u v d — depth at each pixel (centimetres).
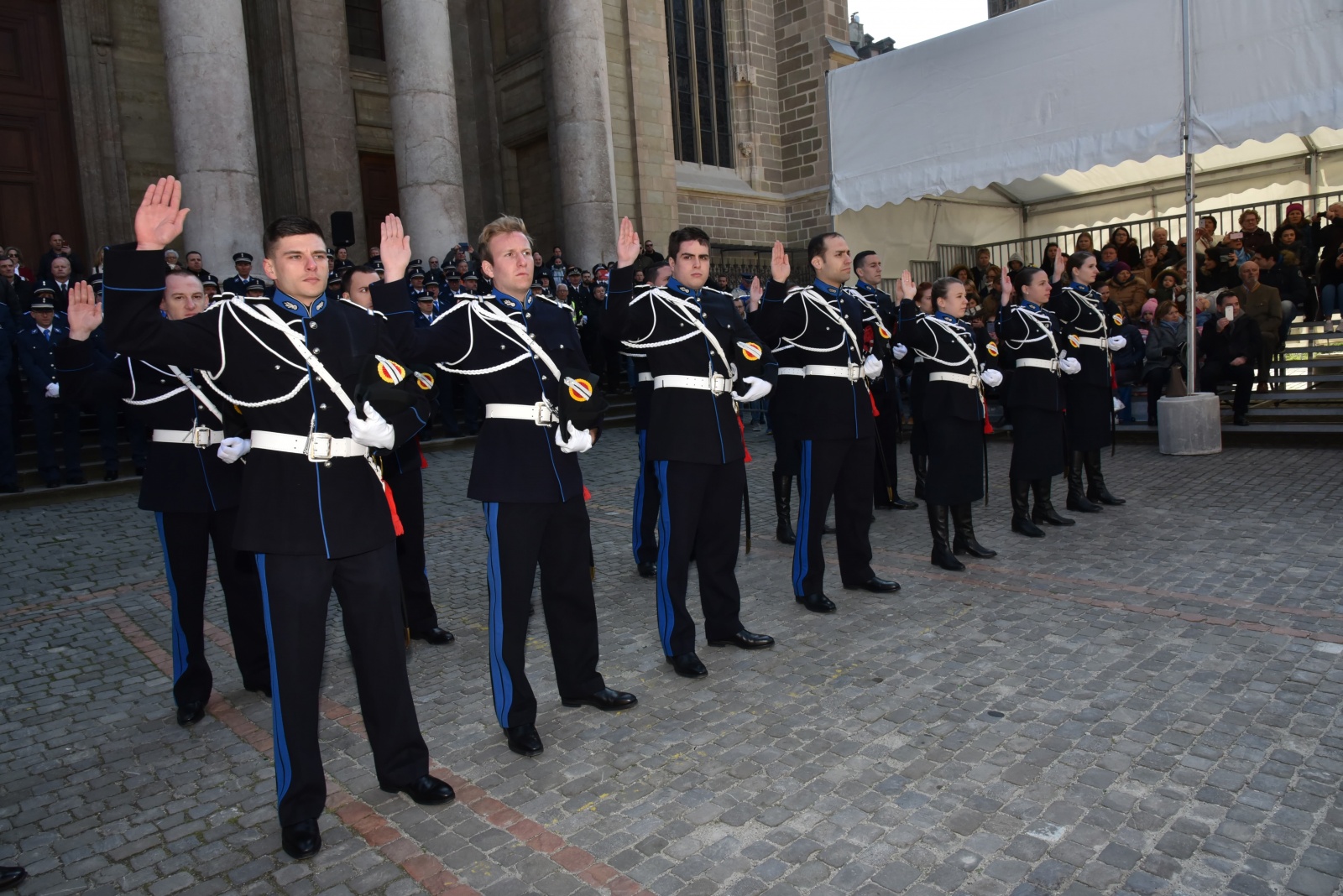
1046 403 667
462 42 1961
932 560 609
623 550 708
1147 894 262
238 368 310
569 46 1703
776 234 2305
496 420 380
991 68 888
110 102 1510
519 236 380
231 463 420
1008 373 688
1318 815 296
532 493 371
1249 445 1002
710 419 447
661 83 2012
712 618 476
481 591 617
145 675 491
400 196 1462
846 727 377
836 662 450
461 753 379
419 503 507
